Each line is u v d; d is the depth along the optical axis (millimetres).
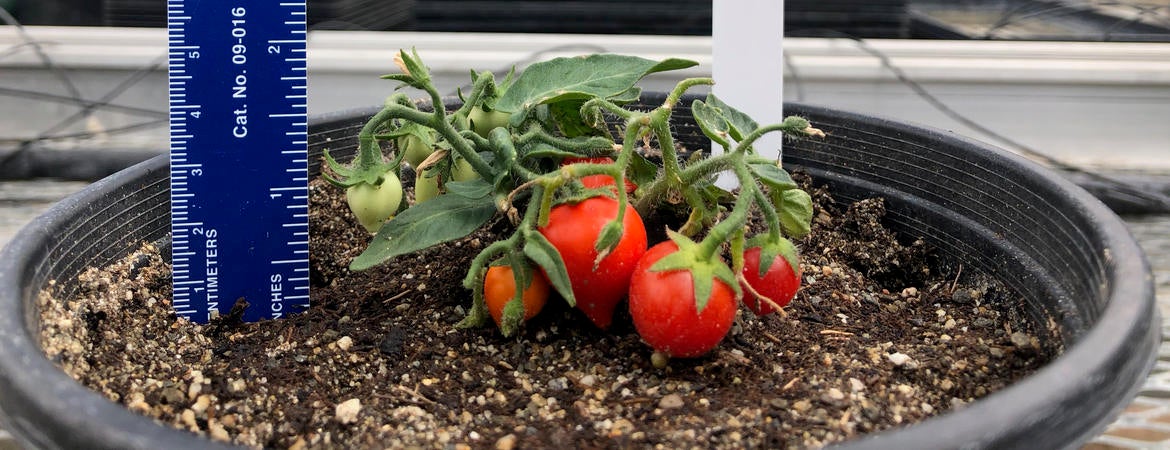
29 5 653
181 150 281
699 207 264
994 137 574
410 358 273
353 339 278
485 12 632
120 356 271
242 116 282
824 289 302
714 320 246
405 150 275
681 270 245
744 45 326
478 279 269
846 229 328
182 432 219
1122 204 522
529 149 268
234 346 278
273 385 264
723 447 242
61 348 260
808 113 344
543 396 261
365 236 325
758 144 333
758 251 258
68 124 603
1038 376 224
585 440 246
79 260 283
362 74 575
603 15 630
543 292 265
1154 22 611
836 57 578
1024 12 642
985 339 281
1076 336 259
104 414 221
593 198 255
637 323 251
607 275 254
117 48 602
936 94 578
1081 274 267
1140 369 234
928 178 324
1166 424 354
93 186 294
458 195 272
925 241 321
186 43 277
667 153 260
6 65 593
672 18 626
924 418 252
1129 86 563
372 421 253
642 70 271
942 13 658
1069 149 577
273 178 286
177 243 284
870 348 275
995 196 306
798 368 267
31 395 225
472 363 271
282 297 292
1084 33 609
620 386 263
